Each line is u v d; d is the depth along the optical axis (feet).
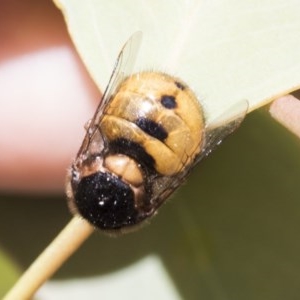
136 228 0.29
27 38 0.36
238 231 0.31
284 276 0.31
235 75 0.28
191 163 0.29
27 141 0.36
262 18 0.28
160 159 0.29
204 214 0.31
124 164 0.29
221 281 0.31
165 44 0.28
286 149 0.31
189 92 0.28
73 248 0.27
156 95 0.29
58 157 0.36
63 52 0.36
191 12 0.28
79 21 0.28
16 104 0.36
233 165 0.31
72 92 0.36
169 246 0.32
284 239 0.31
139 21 0.28
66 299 0.32
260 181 0.31
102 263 0.32
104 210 0.28
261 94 0.28
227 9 0.28
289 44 0.28
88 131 0.29
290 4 0.28
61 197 0.33
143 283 0.32
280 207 0.31
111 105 0.29
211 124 0.28
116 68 0.28
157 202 0.29
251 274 0.31
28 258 0.32
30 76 0.36
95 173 0.29
